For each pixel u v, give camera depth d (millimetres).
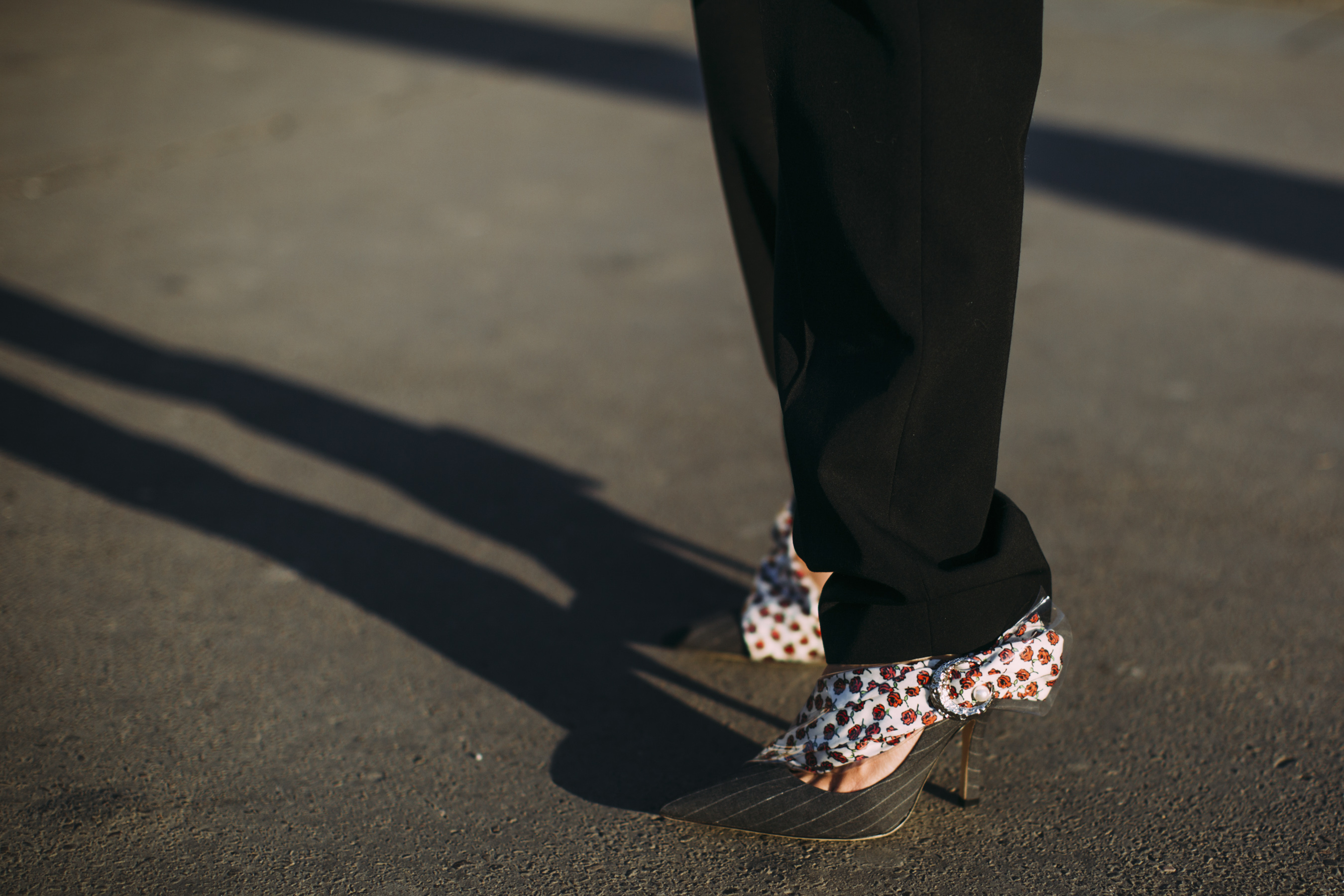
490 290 4039
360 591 2410
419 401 3271
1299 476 2764
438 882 1657
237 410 3219
